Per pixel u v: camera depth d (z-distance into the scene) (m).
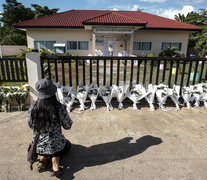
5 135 3.09
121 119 3.81
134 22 14.02
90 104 4.62
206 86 4.72
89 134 3.17
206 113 4.19
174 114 4.11
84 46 17.39
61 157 2.32
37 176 2.17
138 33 17.64
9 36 26.36
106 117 3.90
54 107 1.98
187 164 2.40
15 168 2.30
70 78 4.54
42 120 1.91
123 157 2.54
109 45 17.59
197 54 20.44
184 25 18.03
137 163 2.41
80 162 2.43
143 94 4.46
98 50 16.75
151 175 2.19
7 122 3.58
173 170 2.28
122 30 14.42
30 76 4.14
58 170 2.12
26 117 3.82
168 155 2.58
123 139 3.01
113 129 3.37
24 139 2.98
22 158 2.50
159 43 17.95
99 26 14.40
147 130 3.34
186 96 4.52
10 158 2.49
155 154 2.61
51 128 2.01
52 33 16.86
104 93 4.41
